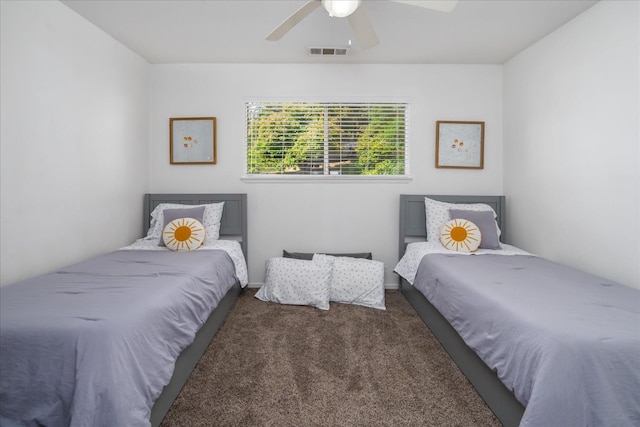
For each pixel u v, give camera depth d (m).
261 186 3.79
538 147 3.14
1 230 2.02
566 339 1.33
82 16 2.66
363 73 3.74
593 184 2.51
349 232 3.82
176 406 1.75
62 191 2.49
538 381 1.28
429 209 3.62
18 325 1.36
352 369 2.12
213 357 2.26
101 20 2.73
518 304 1.72
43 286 1.89
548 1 2.44
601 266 2.44
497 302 1.77
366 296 3.27
